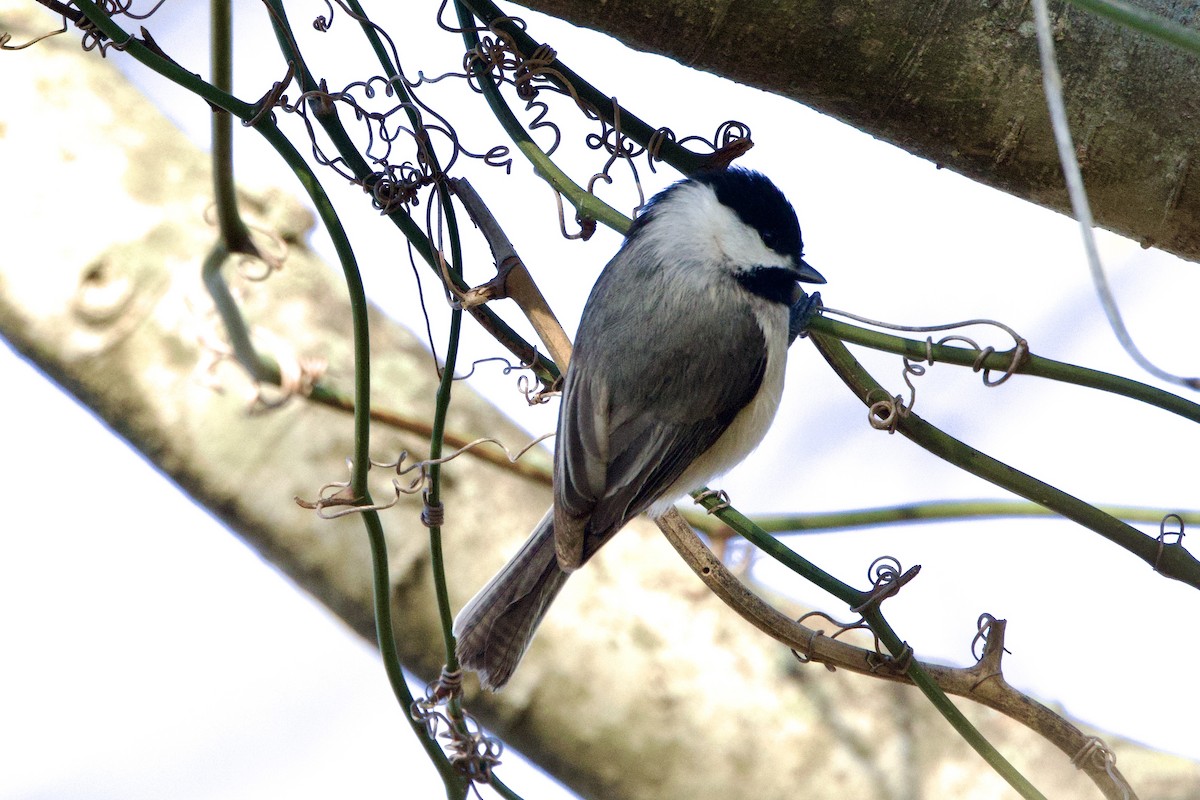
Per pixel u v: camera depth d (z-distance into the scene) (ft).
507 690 23.65
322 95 19.65
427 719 20.63
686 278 24.38
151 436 24.98
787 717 23.77
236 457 24.75
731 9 19.29
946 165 20.27
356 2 20.06
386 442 24.99
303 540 24.41
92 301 25.32
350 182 20.24
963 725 19.07
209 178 27.17
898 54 19.30
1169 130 18.97
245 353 25.13
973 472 18.81
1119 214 19.74
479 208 21.21
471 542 24.57
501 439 25.50
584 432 23.29
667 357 23.89
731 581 20.13
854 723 23.84
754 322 24.68
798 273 25.03
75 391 25.18
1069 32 19.11
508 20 20.47
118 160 26.71
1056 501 18.54
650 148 21.15
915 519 24.39
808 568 19.47
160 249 25.86
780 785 23.18
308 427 25.04
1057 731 19.43
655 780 23.29
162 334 25.26
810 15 19.22
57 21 28.25
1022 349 17.95
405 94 20.16
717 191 24.91
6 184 26.07
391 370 25.88
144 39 19.21
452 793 20.71
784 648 24.64
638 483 23.47
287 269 26.37
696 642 24.40
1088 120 19.16
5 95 26.89
